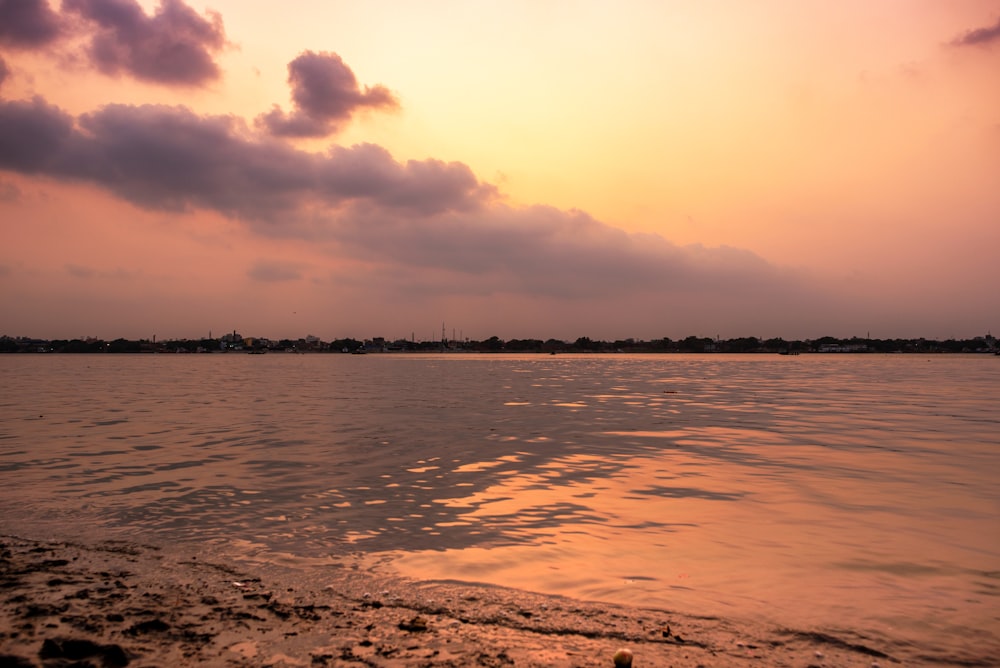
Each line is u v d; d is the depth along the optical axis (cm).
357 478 1466
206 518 1101
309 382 6475
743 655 592
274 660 576
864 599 733
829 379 7544
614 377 7906
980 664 575
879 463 1689
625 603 722
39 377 7694
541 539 977
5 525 1053
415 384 6059
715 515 1129
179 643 609
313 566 848
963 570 833
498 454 1830
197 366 13962
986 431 2419
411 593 751
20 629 638
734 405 3691
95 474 1507
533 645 611
